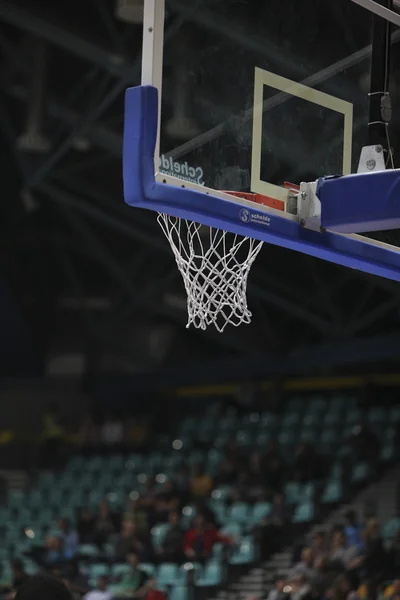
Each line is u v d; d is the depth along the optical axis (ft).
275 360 72.74
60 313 81.05
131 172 15.06
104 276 79.51
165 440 74.28
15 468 77.41
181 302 76.69
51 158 59.57
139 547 51.65
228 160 16.51
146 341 83.10
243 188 16.74
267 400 74.69
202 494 59.16
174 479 62.28
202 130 16.08
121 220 67.56
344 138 18.72
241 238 18.10
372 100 19.25
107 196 65.26
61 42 52.31
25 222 72.54
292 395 80.53
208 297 17.54
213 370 76.23
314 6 18.52
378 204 16.83
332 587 39.75
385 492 57.11
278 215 17.24
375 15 19.58
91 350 82.79
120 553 51.70
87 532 55.88
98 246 73.15
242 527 54.39
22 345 80.59
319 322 70.54
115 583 49.47
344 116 18.78
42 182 63.98
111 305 80.53
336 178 17.40
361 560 42.47
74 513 62.90
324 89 18.42
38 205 69.36
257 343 78.48
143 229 67.36
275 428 70.54
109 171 64.69
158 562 50.75
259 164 17.08
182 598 47.52
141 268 77.05
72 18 52.29
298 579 41.50
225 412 80.84
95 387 81.87
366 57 19.30
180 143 15.66
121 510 62.39
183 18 15.89
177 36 15.79
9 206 70.54
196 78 16.05
